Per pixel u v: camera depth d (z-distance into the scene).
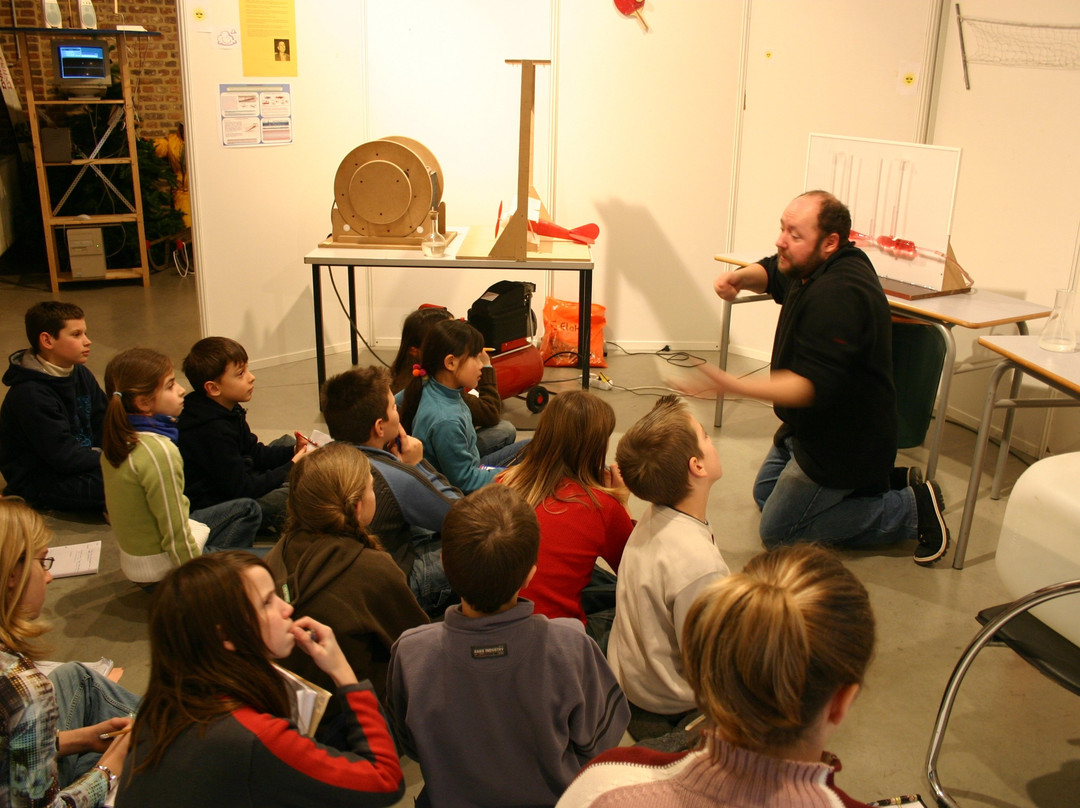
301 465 1.79
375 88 4.74
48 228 6.09
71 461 3.08
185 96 4.25
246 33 4.31
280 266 4.73
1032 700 2.32
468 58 4.69
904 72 4.30
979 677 2.41
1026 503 1.95
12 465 3.13
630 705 2.05
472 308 4.04
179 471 2.38
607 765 0.91
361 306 5.11
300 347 4.93
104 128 6.40
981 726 2.22
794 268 2.82
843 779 2.03
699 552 1.85
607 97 4.73
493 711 1.42
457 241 4.33
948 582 2.89
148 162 6.55
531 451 2.14
